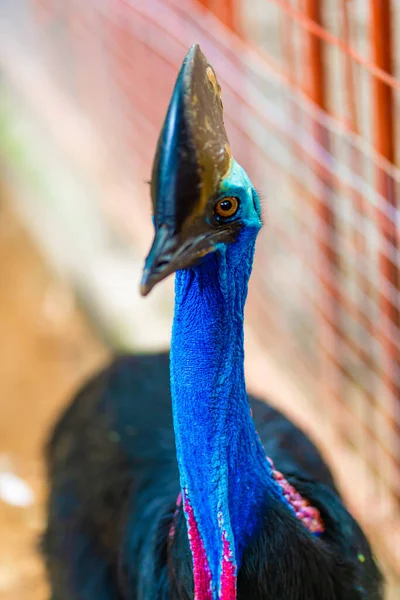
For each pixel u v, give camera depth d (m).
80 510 3.25
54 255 6.09
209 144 1.69
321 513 2.37
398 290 3.30
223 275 1.86
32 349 5.60
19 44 7.49
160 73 4.89
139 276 5.23
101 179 5.96
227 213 1.77
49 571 3.40
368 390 3.83
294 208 4.26
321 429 4.10
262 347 4.66
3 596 4.04
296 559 2.17
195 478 2.04
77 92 6.46
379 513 3.73
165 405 3.33
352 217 3.51
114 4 5.27
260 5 5.21
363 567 2.42
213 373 1.94
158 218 1.71
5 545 4.33
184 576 2.21
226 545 2.06
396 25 3.62
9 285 6.17
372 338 3.74
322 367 4.16
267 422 3.18
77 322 5.71
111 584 3.07
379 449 3.81
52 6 6.55
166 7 4.53
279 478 2.28
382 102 2.91
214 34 4.08
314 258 4.08
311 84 3.33
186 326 1.92
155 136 5.19
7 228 6.69
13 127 7.00
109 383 3.55
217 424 1.99
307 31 3.24
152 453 3.10
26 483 4.64
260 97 4.09
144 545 2.60
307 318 4.37
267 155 4.16
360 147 3.16
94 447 3.34
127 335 4.94
